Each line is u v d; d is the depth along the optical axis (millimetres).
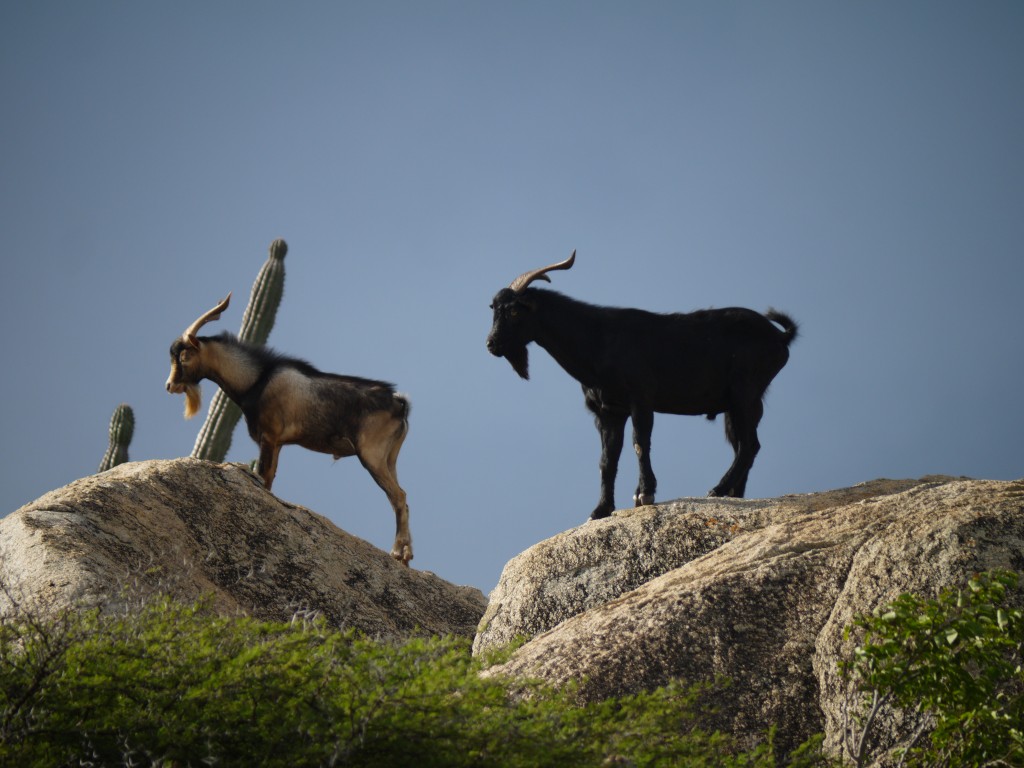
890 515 26219
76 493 33344
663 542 29500
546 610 29391
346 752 16094
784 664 23297
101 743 17406
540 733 17250
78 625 19312
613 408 35406
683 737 19438
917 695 19188
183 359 43156
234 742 17188
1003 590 19828
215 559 34531
